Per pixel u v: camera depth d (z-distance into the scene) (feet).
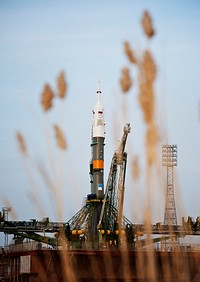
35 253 324.60
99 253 332.80
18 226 420.36
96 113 459.32
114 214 418.10
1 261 367.25
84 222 433.48
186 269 327.26
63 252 327.67
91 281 330.34
